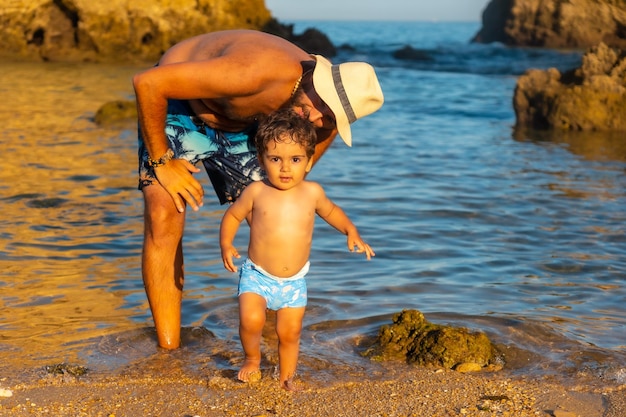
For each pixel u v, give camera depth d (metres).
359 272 6.34
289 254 4.20
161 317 4.73
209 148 4.76
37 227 7.27
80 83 20.70
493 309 5.54
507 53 37.16
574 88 15.16
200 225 7.57
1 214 7.65
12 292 5.62
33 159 10.34
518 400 4.08
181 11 29.48
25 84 19.94
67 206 8.05
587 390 4.24
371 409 3.96
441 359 4.58
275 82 4.33
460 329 4.80
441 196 9.13
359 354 4.75
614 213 8.45
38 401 3.96
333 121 4.61
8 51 28.52
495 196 9.17
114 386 4.19
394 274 6.31
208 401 4.02
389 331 4.89
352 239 4.34
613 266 6.63
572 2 38.56
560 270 6.52
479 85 24.20
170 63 4.63
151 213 4.64
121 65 27.86
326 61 4.58
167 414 3.86
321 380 4.33
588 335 5.09
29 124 13.30
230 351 4.72
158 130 4.37
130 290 5.75
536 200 9.00
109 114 13.94
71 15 28.81
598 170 10.83
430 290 5.95
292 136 4.10
